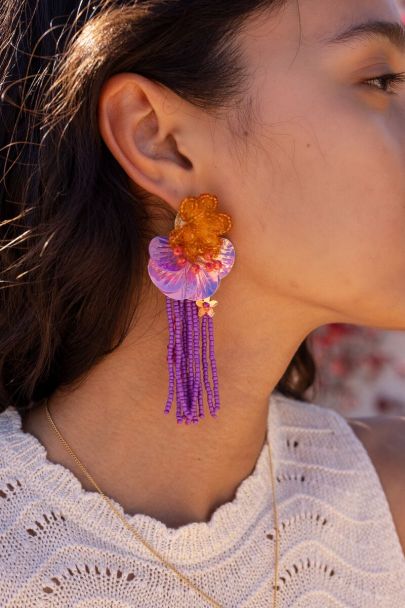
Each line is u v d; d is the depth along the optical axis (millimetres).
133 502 580
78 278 571
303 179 555
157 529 573
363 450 666
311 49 555
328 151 554
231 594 578
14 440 579
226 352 583
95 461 580
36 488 568
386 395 1203
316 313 580
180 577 569
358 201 556
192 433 585
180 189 570
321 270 561
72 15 575
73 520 565
